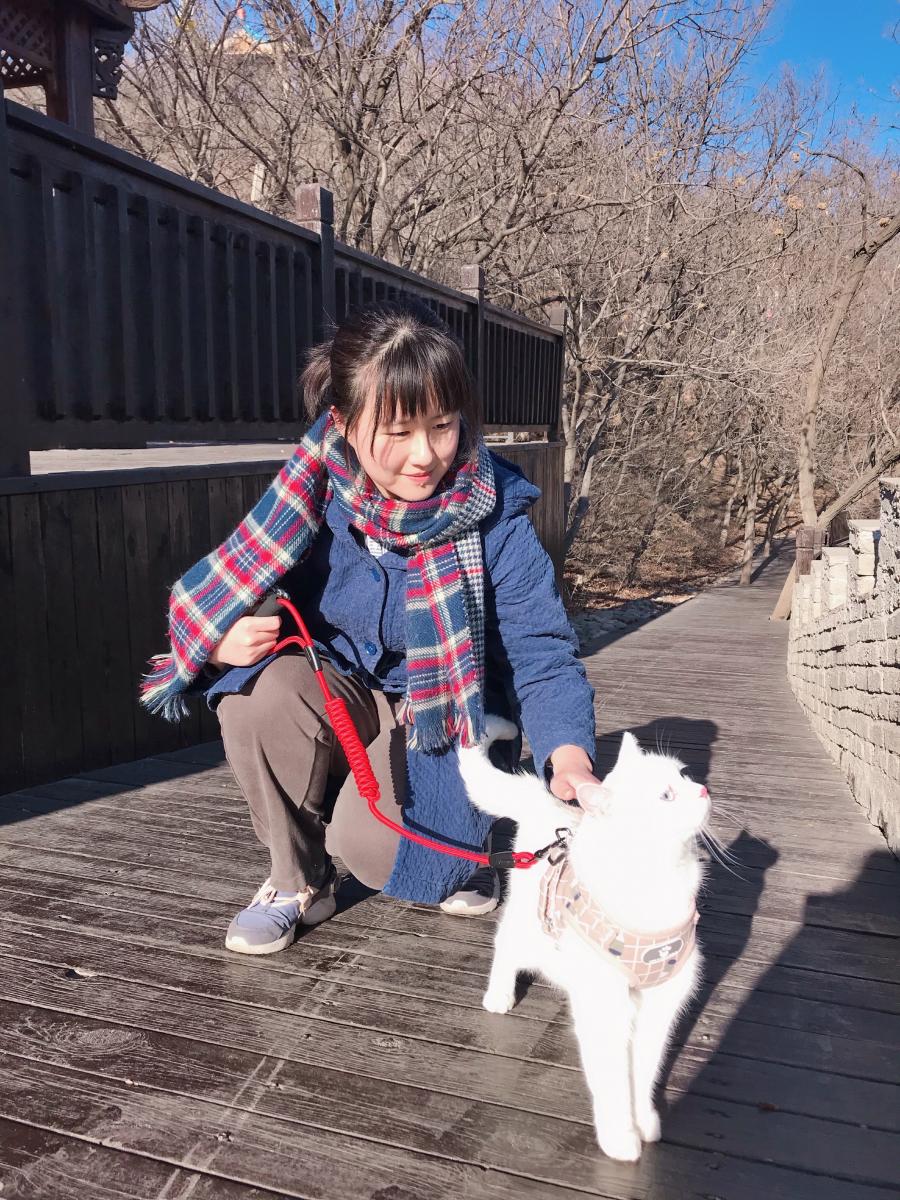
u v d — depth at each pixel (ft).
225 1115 5.60
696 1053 6.42
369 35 36.76
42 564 10.73
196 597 6.63
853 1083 6.12
